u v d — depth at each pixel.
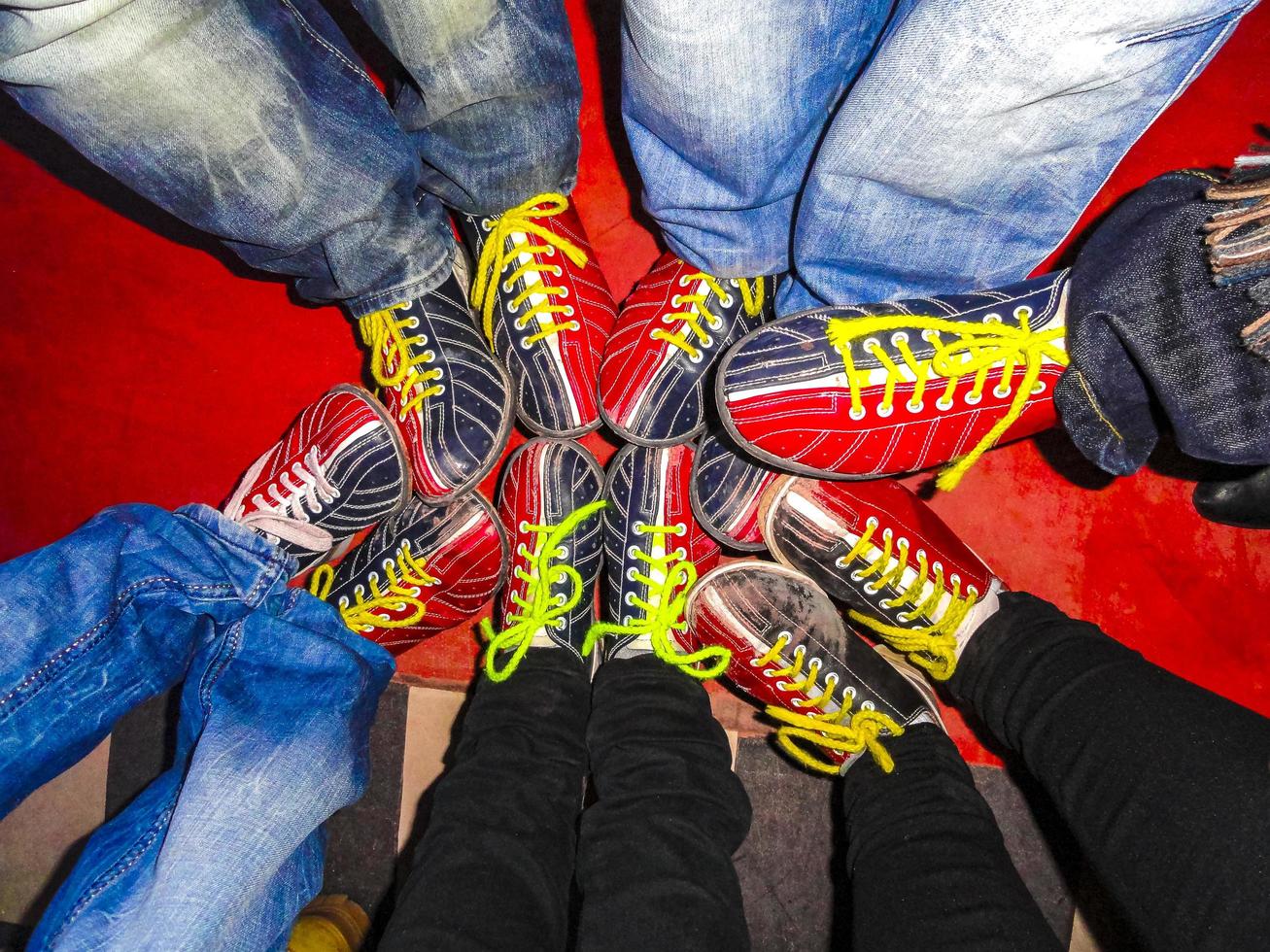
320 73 0.91
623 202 1.47
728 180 0.99
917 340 1.10
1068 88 0.71
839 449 1.18
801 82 0.86
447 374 1.25
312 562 1.38
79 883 0.79
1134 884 0.79
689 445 1.39
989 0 0.65
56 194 1.47
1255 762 0.76
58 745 0.81
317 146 0.92
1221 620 1.37
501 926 0.85
